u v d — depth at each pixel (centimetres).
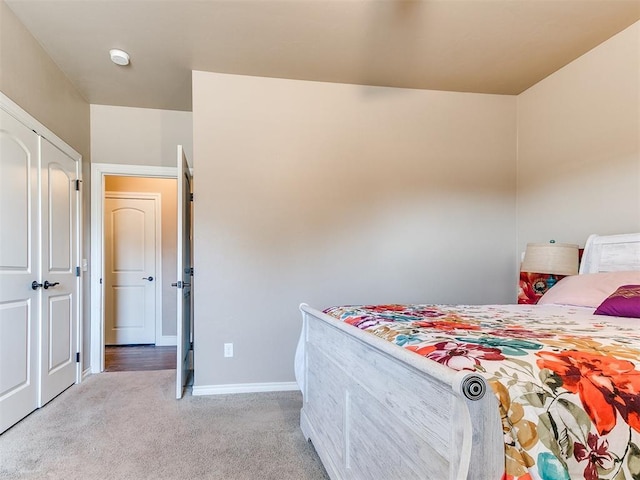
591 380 92
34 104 262
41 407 270
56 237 294
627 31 256
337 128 330
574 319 176
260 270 313
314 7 231
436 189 346
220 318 306
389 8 232
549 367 94
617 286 216
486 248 353
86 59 288
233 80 313
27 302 253
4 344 227
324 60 293
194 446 215
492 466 78
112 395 298
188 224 355
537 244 278
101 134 371
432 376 90
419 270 340
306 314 232
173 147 384
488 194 355
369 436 134
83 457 202
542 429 83
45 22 243
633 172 253
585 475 84
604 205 272
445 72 314
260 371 311
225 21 244
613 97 265
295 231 320
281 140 320
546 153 325
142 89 338
